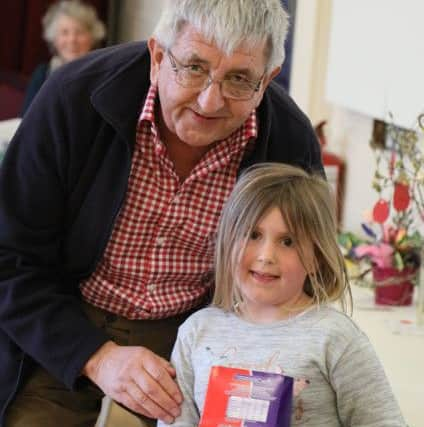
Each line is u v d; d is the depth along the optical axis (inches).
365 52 112.1
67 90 72.4
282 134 75.9
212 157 73.5
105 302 78.0
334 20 119.5
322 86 130.1
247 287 66.2
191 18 64.8
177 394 68.4
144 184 74.0
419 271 96.7
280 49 68.2
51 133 72.6
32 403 79.0
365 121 118.1
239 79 66.0
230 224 66.8
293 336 65.3
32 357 76.8
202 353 67.6
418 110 100.9
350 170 122.7
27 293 74.7
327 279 67.7
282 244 65.6
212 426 59.3
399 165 96.7
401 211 97.8
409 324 93.3
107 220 73.4
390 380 81.0
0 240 74.6
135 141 72.8
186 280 77.5
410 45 102.0
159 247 75.9
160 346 79.4
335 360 64.0
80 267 76.4
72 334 73.5
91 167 73.0
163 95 68.9
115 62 74.1
